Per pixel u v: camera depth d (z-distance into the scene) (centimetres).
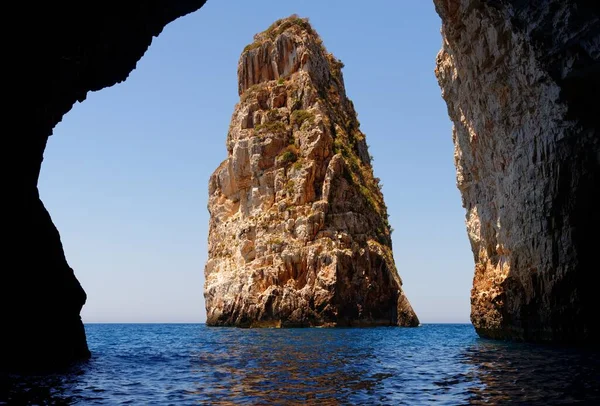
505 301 3709
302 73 9625
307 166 8575
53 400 1560
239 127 9519
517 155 3475
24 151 2302
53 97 2592
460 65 4091
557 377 1941
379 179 10400
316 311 7725
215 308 8625
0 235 2066
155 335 6469
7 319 2041
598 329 3056
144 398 1628
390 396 1650
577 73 2864
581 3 2511
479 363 2481
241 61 10225
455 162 4625
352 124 10544
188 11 3030
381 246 8731
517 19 2892
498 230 3841
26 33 2186
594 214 3078
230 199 9519
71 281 2495
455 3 3878
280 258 8050
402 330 7094
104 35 2684
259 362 2733
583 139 3052
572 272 3089
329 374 2214
